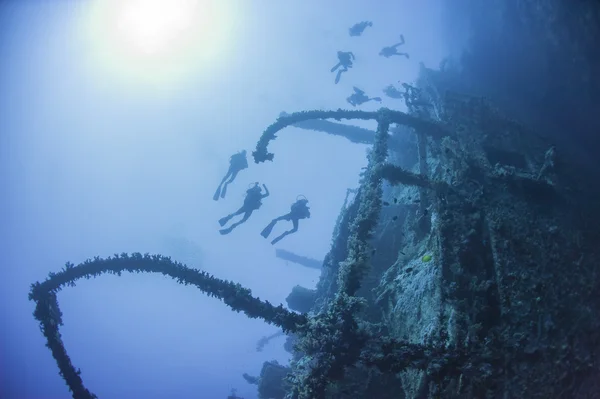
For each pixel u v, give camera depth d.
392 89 25.52
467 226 10.31
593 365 7.70
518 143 13.51
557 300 8.54
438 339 8.69
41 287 10.52
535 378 7.61
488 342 8.04
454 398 7.95
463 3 21.92
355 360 8.11
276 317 9.15
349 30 25.55
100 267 10.47
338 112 15.41
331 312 8.73
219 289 9.59
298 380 8.59
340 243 16.09
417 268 11.45
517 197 10.76
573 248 9.55
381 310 12.46
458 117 14.48
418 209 13.45
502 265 9.15
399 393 10.73
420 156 14.73
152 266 10.17
